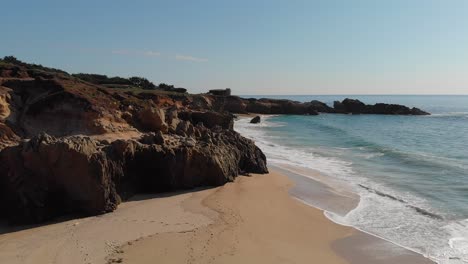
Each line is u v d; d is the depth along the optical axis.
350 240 17.02
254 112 118.12
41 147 19.06
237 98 115.25
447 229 18.09
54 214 18.88
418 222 19.05
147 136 24.64
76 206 19.27
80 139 19.77
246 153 29.58
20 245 15.54
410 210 20.84
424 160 34.88
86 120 29.62
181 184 23.73
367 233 17.77
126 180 21.97
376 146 44.28
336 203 22.23
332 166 33.00
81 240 15.97
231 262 14.42
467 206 21.31
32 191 18.62
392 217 19.83
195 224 17.98
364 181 27.44
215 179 24.83
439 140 52.03
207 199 21.83
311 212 20.59
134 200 21.52
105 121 30.00
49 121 29.81
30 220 18.14
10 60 63.91
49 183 19.19
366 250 16.03
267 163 34.31
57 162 19.03
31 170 19.12
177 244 15.73
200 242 15.99
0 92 29.75
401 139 53.00
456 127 73.31
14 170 19.05
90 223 17.91
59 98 30.38
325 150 42.16
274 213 20.19
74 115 29.91
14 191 18.84
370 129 68.94
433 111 135.12
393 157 37.03
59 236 16.41
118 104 34.81
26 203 18.34
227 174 25.70
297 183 26.86
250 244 16.12
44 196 18.73
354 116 109.31
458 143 48.72
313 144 47.16
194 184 24.27
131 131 30.58
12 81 32.62
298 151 41.44
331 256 15.45
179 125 32.91
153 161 23.19
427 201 22.34
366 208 21.30
